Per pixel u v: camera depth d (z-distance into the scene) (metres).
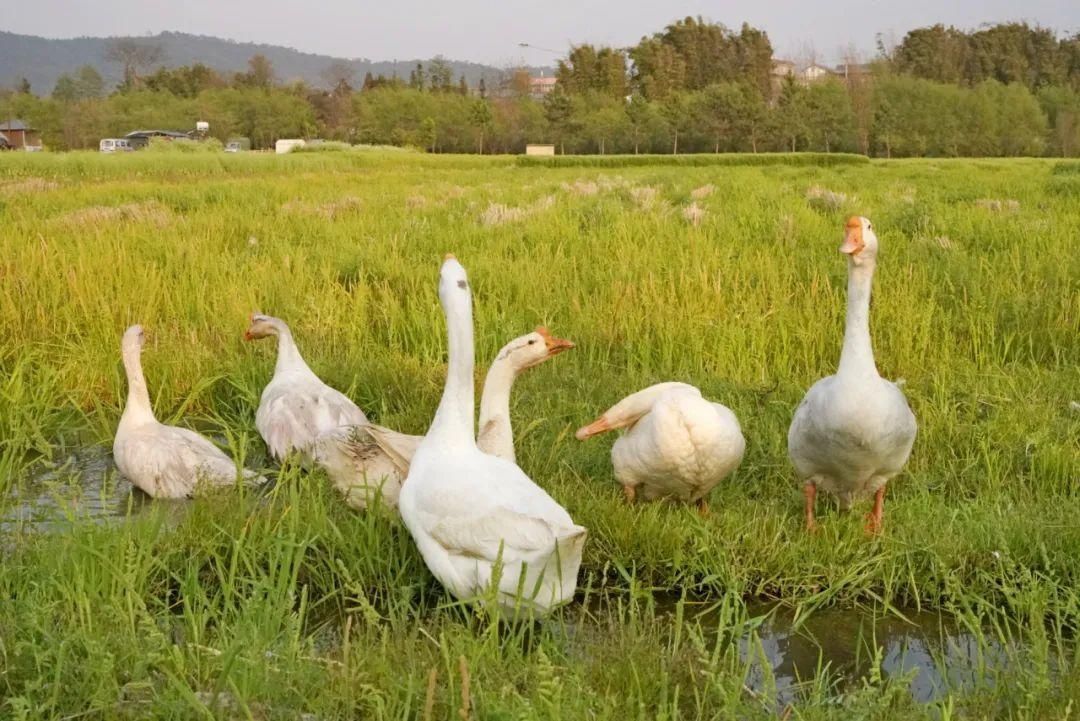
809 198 20.39
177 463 6.46
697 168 47.44
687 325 9.33
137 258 11.58
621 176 34.00
